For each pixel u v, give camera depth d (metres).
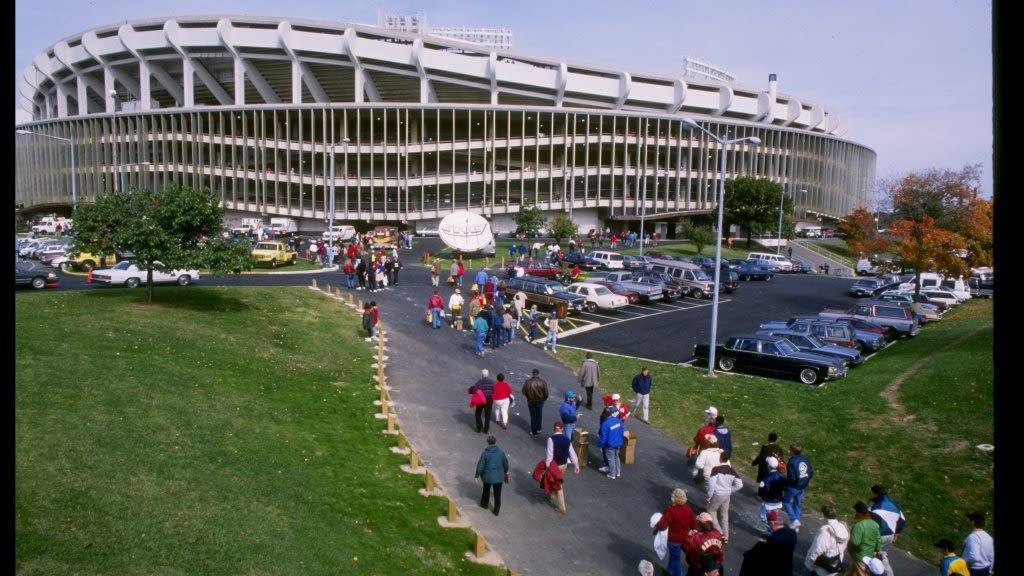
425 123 88.50
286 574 9.48
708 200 93.94
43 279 32.22
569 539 12.77
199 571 9.02
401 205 84.94
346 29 85.88
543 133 89.56
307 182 84.88
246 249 25.91
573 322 33.56
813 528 13.70
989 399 18.58
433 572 10.74
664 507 14.41
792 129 97.56
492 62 83.31
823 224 105.81
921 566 12.35
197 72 90.06
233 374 18.66
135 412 14.08
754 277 53.81
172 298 27.58
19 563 8.22
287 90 95.81
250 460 13.16
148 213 24.66
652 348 28.64
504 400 18.12
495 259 56.34
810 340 25.67
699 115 90.12
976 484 14.70
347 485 13.35
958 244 36.56
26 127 101.38
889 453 16.61
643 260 52.62
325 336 25.47
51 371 15.45
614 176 89.31
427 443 16.81
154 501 10.59
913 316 30.95
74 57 96.00
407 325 29.09
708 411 15.22
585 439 16.55
